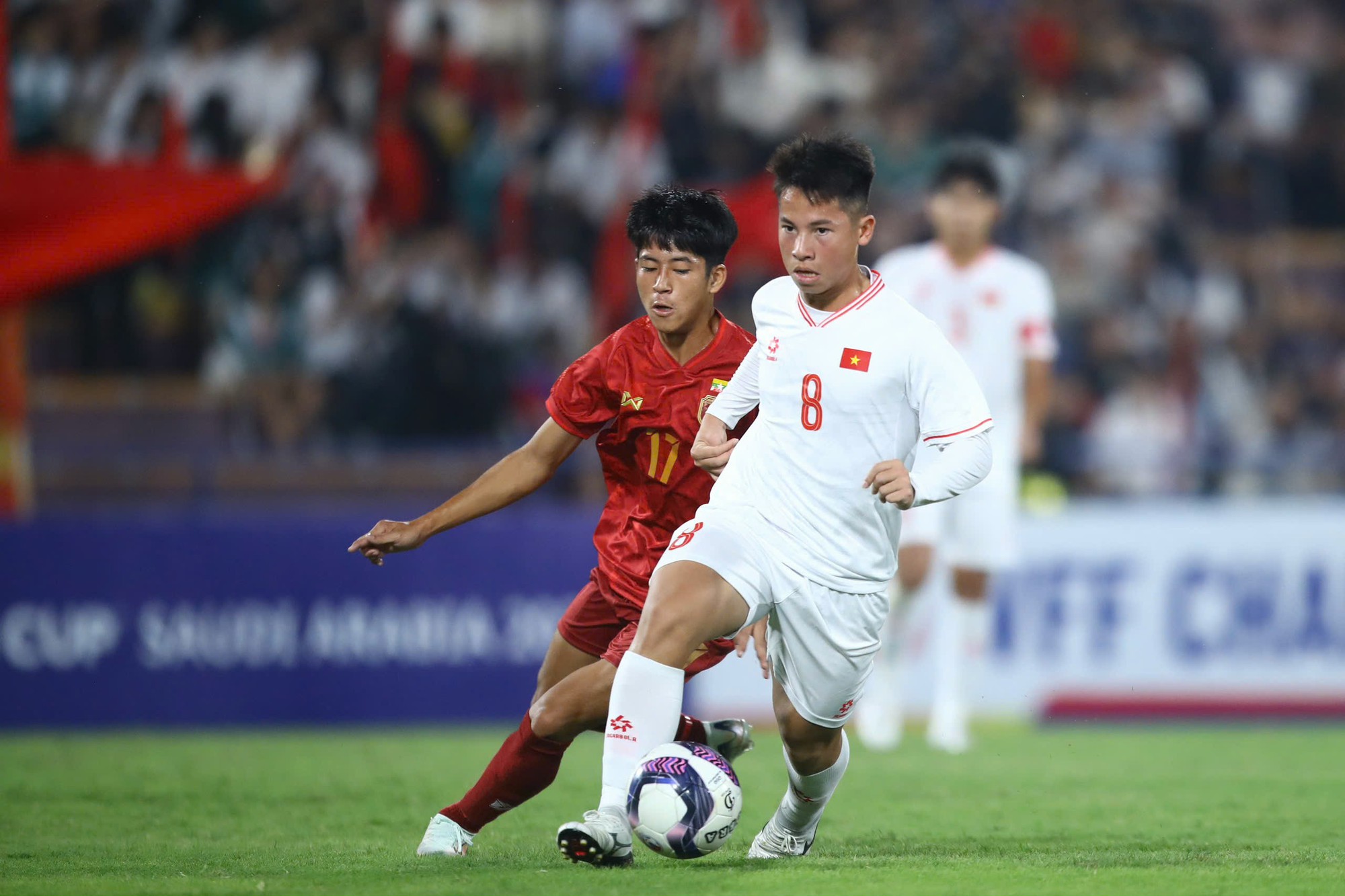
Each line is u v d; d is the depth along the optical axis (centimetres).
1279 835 1953
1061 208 5378
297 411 4419
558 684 1636
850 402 1505
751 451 1563
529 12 5166
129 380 4459
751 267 4634
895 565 1573
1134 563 3834
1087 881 1448
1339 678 3878
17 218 3631
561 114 5094
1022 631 3788
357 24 4956
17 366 3784
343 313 4591
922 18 5659
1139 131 5622
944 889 1390
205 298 4538
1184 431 5031
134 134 4731
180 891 1417
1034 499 4112
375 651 3559
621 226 4809
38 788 2456
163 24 4841
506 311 4769
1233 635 3853
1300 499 4169
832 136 1486
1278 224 5669
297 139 4806
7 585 3406
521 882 1426
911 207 5284
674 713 1484
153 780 2562
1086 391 5009
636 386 1661
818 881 1433
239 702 3497
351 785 2488
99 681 3444
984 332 3117
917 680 3788
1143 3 5866
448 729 3531
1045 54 5684
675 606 1474
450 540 3606
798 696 1562
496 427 4581
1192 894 1385
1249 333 5262
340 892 1389
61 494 3803
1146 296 5272
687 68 5203
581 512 3869
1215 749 3186
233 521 3519
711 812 1450
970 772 2709
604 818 1461
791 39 5503
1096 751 3114
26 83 4697
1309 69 5950
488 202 4881
